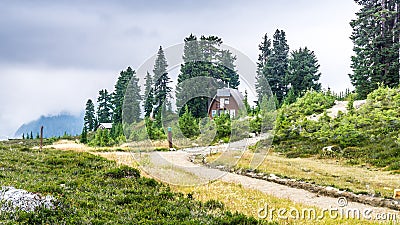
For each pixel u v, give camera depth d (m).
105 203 10.85
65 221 8.57
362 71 42.41
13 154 21.09
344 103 37.84
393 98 31.52
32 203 9.27
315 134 29.23
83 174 15.88
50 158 19.50
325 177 17.77
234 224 9.91
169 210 10.77
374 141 25.05
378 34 42.38
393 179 17.08
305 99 37.81
